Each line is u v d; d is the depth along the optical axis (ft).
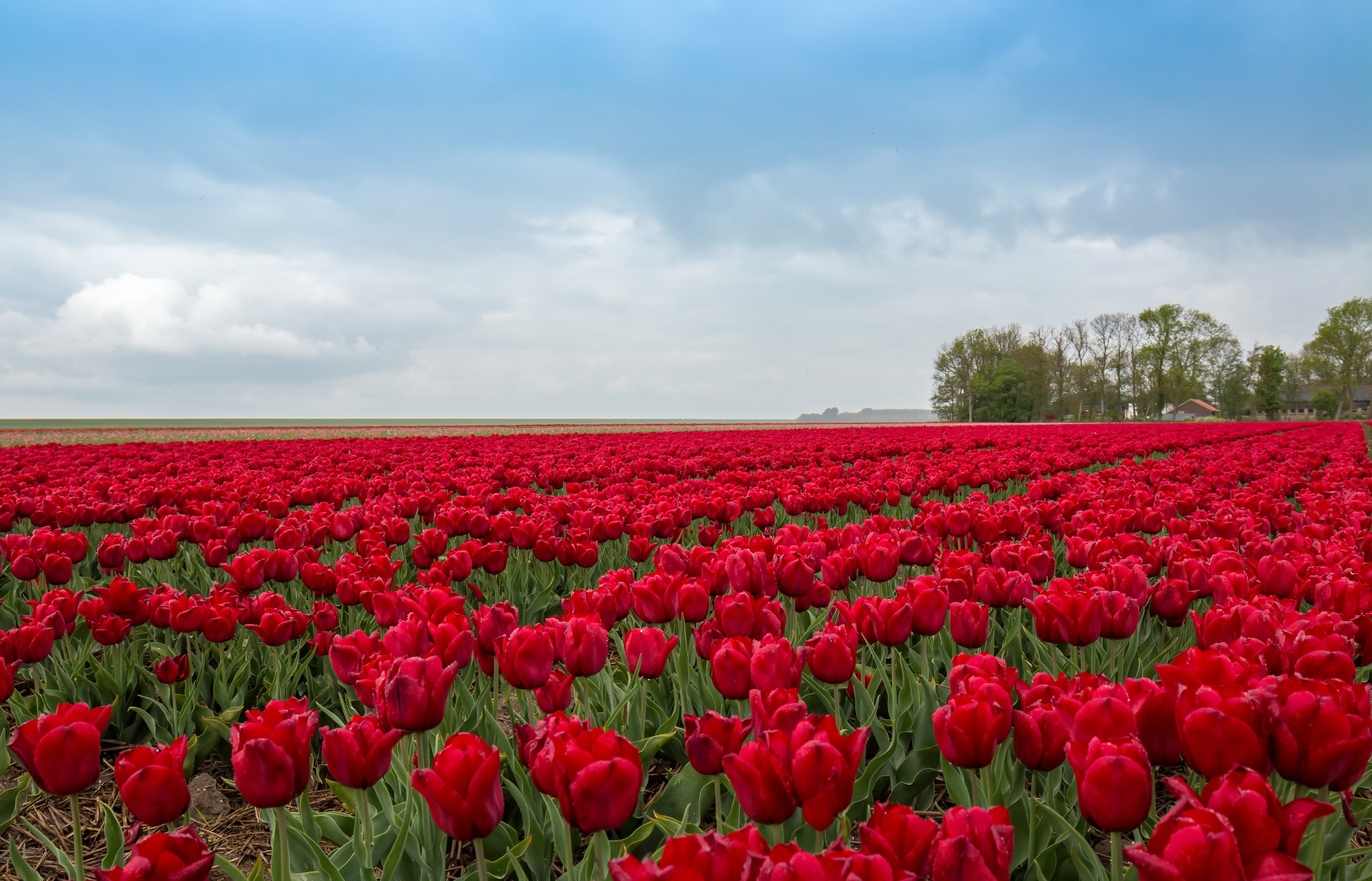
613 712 12.22
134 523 22.00
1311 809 5.18
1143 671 14.35
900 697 12.67
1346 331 295.48
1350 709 7.11
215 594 15.76
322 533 22.11
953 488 33.58
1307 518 22.68
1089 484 32.07
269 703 7.95
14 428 175.32
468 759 6.85
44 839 10.66
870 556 15.71
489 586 21.65
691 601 13.01
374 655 10.55
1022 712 7.57
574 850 11.04
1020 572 14.43
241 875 8.75
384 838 10.36
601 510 24.71
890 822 5.64
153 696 15.94
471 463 48.44
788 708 7.36
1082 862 8.91
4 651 13.09
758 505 28.19
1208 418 369.71
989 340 365.40
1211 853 4.72
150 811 7.25
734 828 10.07
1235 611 10.82
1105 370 323.57
